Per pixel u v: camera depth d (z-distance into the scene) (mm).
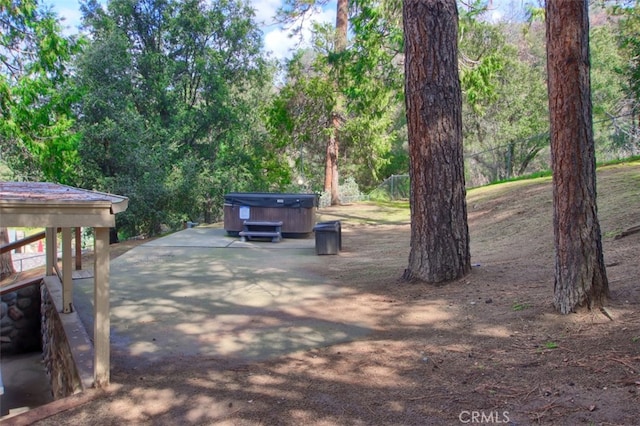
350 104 17656
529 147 23922
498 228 10492
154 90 23172
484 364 3982
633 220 7715
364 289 6840
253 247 11266
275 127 21469
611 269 5750
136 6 23969
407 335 4887
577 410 3092
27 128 12820
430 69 6410
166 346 4910
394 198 24719
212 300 6633
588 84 4570
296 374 4121
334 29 19281
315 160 31188
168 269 8781
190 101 25875
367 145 20891
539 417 3086
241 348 4793
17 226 3732
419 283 6637
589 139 4609
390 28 14656
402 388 3727
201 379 4105
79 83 19703
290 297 6680
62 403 3760
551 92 4645
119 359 4586
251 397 3734
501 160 24906
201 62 24047
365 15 15102
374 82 16156
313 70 20875
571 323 4461
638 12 14648
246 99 27031
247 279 7871
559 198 4684
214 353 4688
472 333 4699
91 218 3891
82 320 5875
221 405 3635
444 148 6480
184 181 21719
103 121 19891
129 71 22125
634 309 4418
